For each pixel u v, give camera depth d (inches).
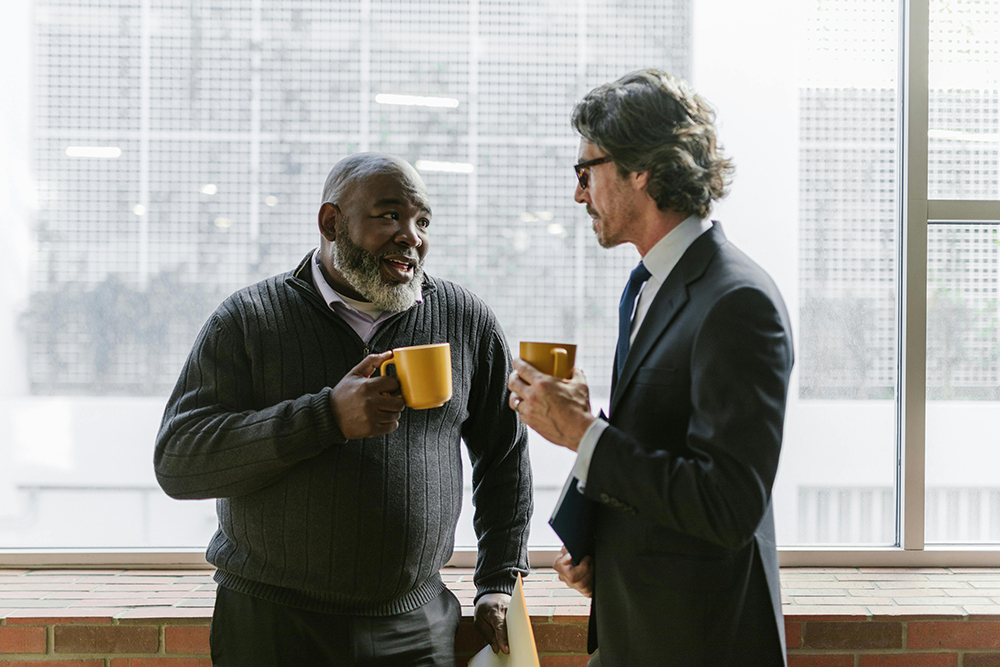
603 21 76.5
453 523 58.1
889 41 76.8
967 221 77.5
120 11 75.0
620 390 43.5
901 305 77.4
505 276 77.5
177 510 76.7
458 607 61.0
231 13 75.5
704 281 41.1
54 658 63.1
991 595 68.7
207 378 54.2
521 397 42.4
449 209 77.1
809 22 76.5
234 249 76.5
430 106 76.7
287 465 50.1
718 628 40.6
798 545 78.5
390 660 53.6
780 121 76.9
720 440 36.7
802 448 78.5
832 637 64.2
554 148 77.0
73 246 75.5
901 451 77.5
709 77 76.6
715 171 43.4
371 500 52.8
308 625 52.4
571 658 64.3
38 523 76.2
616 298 77.5
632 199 43.9
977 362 78.3
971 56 77.0
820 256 77.6
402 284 55.7
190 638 63.1
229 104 75.8
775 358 37.8
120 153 75.5
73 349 75.8
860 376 78.0
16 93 74.9
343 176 56.3
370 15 76.0
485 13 76.3
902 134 76.9
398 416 49.0
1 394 75.6
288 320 55.7
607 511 44.5
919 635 64.1
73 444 76.1
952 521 78.7
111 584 71.2
